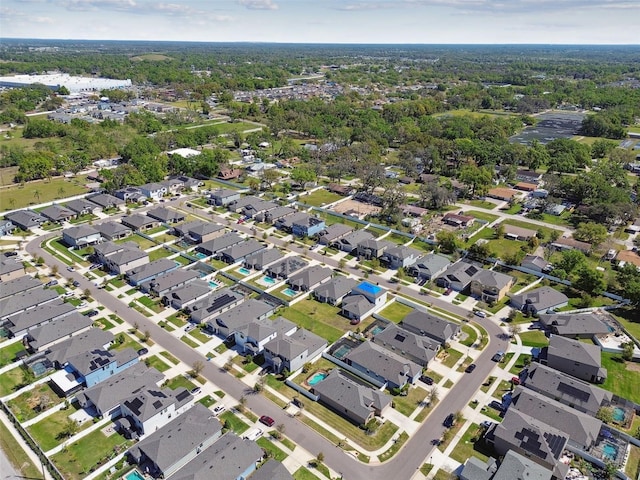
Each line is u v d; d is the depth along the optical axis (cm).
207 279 12300
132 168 19588
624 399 8138
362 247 13638
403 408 8069
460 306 11238
